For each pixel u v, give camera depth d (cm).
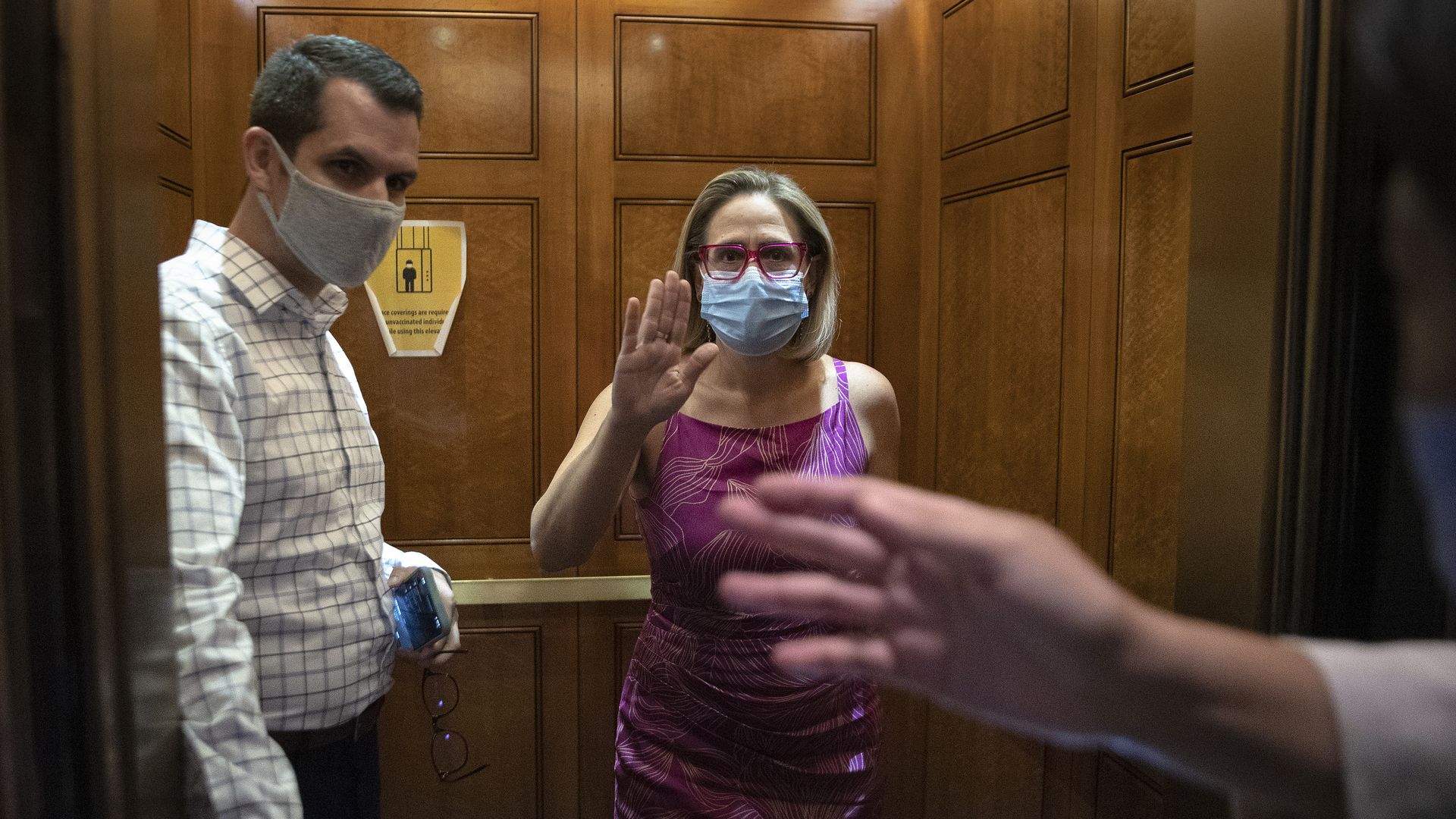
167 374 99
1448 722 30
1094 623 31
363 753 134
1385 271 64
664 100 247
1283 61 66
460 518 246
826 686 135
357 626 128
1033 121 211
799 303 140
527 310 246
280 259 130
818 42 252
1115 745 34
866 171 256
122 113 56
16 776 51
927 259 257
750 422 142
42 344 51
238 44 230
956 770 245
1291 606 68
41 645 51
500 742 250
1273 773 32
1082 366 194
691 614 136
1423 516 65
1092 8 190
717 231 142
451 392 244
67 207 52
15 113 50
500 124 242
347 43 127
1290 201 67
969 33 236
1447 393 25
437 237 242
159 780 60
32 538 51
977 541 32
